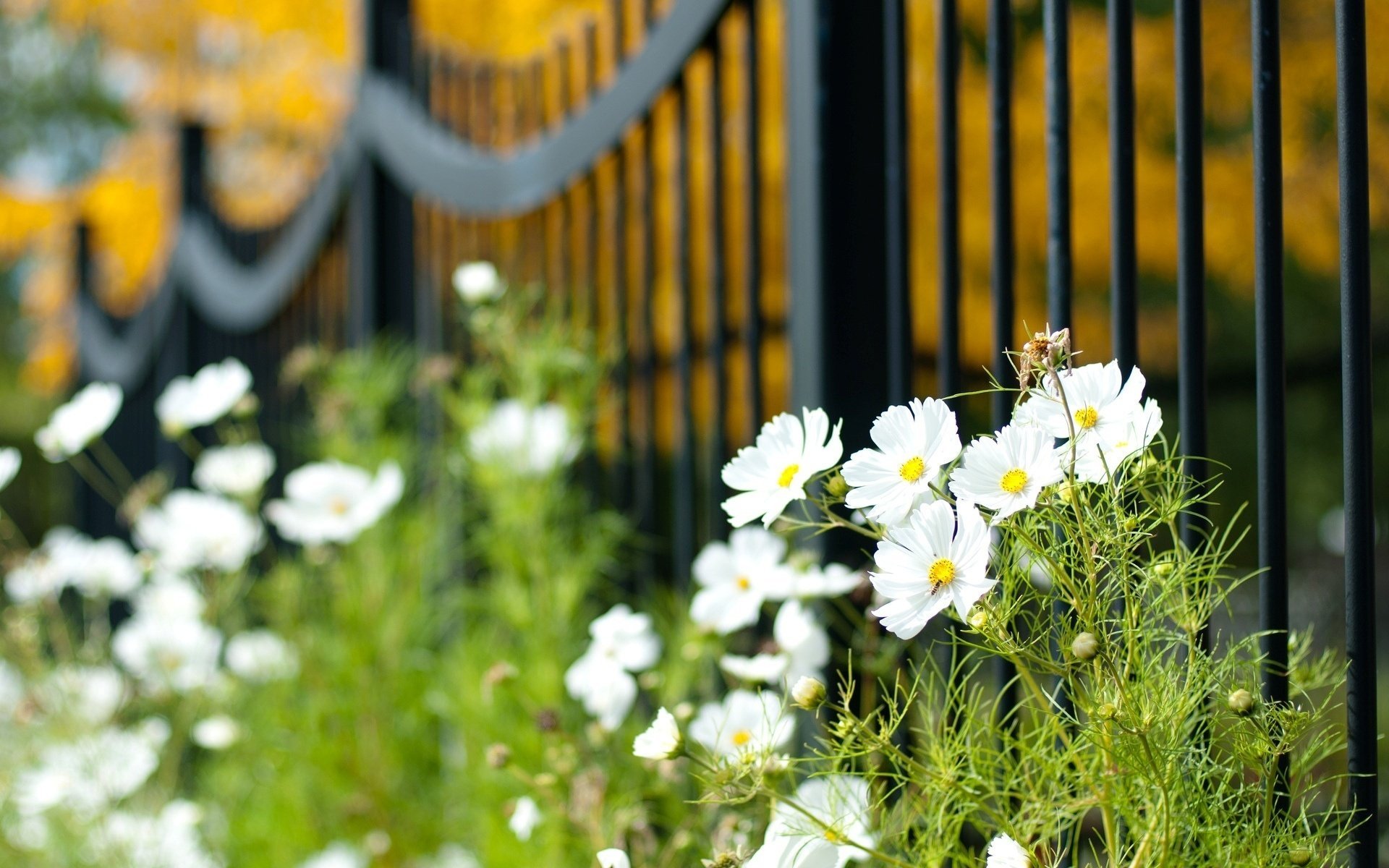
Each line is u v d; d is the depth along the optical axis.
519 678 1.67
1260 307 0.89
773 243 3.10
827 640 1.24
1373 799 0.82
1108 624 0.90
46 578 2.21
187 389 2.04
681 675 1.59
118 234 6.13
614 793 1.45
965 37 3.15
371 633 2.22
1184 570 0.82
